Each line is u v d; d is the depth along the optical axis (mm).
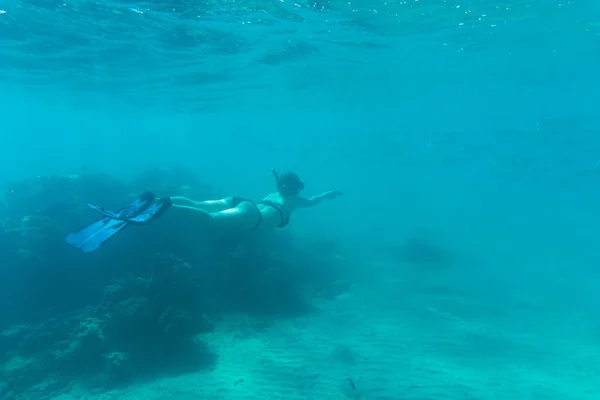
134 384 6809
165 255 9570
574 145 26422
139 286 8797
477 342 8492
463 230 23891
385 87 35344
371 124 86250
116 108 46062
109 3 13258
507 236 21844
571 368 7316
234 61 22297
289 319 9727
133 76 25938
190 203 5008
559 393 6453
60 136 137000
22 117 63625
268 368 7277
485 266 15305
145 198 4297
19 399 6598
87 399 6445
